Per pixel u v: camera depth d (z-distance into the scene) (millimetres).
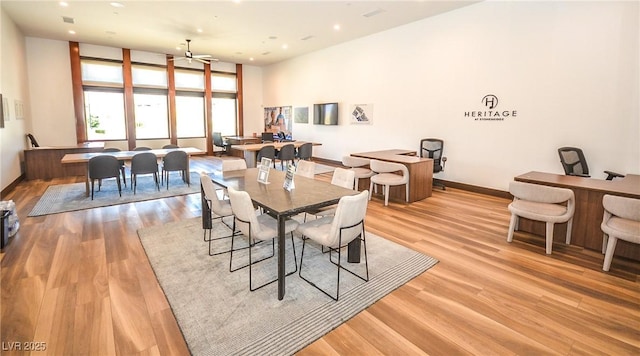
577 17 4488
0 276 2707
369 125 7859
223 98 11547
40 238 3570
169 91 10188
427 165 5395
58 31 7309
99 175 5238
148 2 5434
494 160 5598
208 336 1994
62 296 2418
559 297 2467
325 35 7543
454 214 4566
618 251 3178
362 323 2146
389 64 7180
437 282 2684
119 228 3924
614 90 4277
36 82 8102
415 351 1892
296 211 2346
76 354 1844
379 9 5785
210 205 3256
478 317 2217
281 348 1903
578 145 4652
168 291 2502
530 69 5012
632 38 4086
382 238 3652
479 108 5688
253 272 2826
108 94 9281
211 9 5758
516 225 3908
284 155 7508
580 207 3396
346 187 3307
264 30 7090
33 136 7785
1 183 5262
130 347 1904
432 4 5559
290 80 10523
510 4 5125
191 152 6328
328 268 2916
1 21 5609
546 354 1877
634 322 2172
